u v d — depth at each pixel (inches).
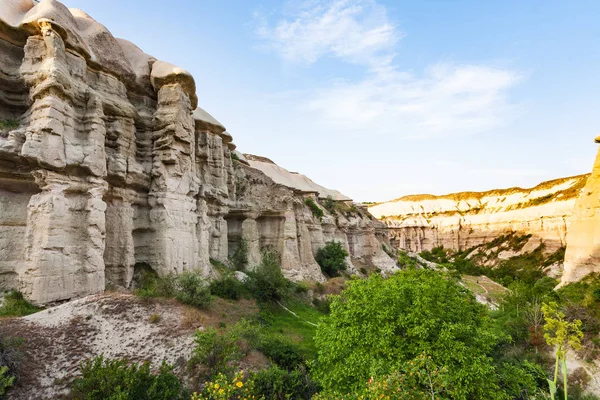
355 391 462.3
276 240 1686.8
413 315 510.6
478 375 465.1
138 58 1119.0
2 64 783.7
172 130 1040.8
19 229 745.6
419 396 383.9
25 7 866.8
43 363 522.9
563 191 3629.4
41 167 721.0
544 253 3245.6
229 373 550.0
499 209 4402.1
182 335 655.8
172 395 482.3
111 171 910.4
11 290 705.6
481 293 2052.2
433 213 5103.3
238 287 1160.2
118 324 644.7
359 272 2237.9
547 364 729.6
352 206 3038.9
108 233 921.5
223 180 1441.9
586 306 821.2
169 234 1015.0
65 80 767.7
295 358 707.4
